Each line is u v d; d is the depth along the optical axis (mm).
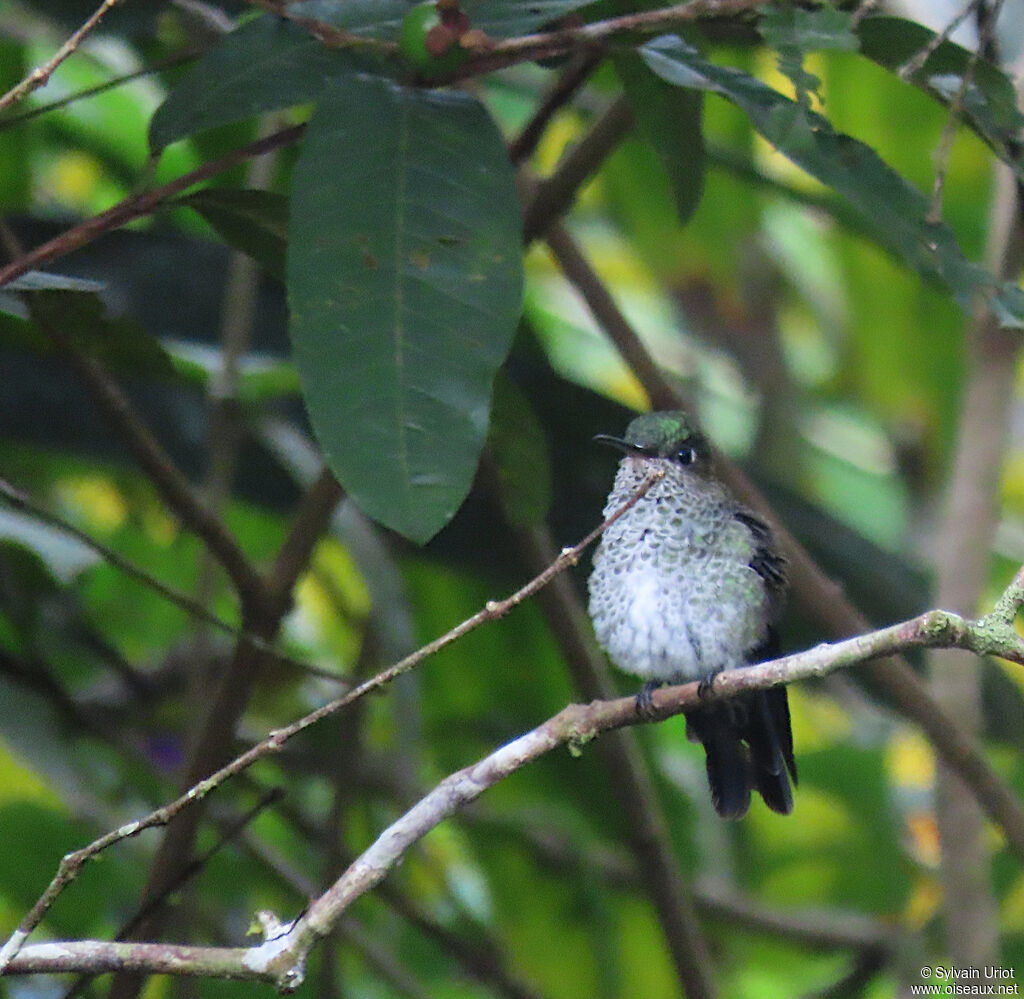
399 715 8320
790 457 13000
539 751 5383
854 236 10375
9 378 8469
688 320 13078
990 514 8516
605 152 7492
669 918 8539
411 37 5168
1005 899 10594
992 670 9570
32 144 9898
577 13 6293
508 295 4879
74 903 9461
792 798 8102
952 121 5570
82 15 8258
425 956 11047
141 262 8703
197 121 5492
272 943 4844
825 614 8258
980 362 8578
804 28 5445
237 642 7602
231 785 9875
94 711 9664
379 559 8430
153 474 7191
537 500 6840
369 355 4773
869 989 11055
